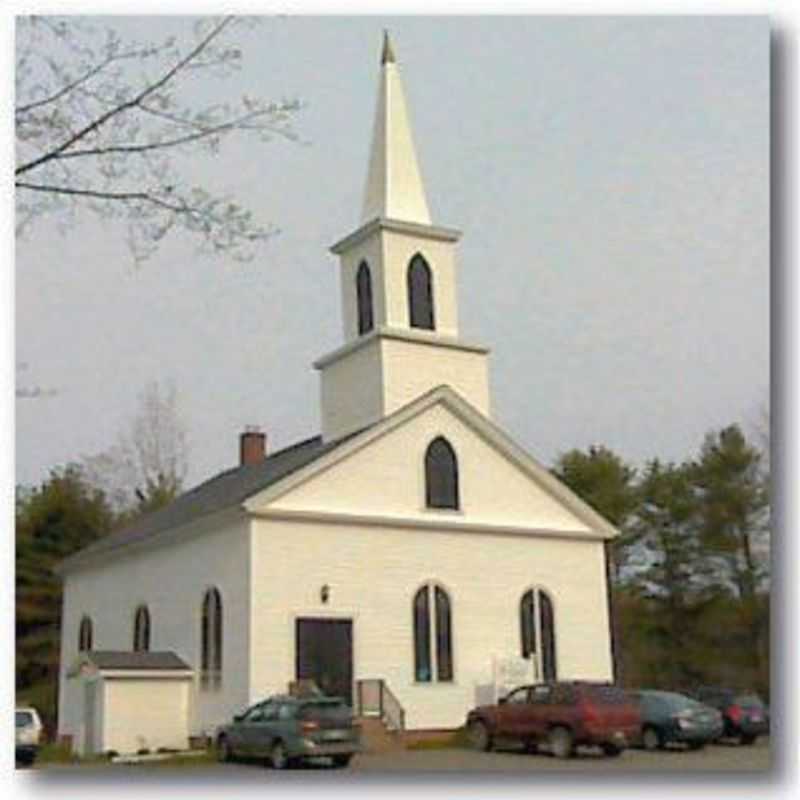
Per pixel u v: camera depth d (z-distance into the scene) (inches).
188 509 1381.6
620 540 2140.7
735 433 2052.2
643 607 2085.4
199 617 1197.1
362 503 1179.9
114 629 1406.3
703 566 2058.3
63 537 2030.0
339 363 1370.6
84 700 1193.4
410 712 1151.0
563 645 1264.8
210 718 1144.8
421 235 1368.1
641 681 2049.7
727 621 2006.6
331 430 1373.0
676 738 1005.8
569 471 2196.1
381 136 1423.5
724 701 1125.1
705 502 2065.7
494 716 1036.5
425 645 1178.0
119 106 362.3
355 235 1378.0
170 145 369.4
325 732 911.0
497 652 1218.0
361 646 1144.2
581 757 953.5
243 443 1640.0
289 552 1128.8
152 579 1318.9
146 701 1157.7
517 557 1257.4
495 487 1267.2
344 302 1396.4
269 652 1096.8
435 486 1229.1
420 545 1200.2
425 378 1323.8
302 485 1152.2
